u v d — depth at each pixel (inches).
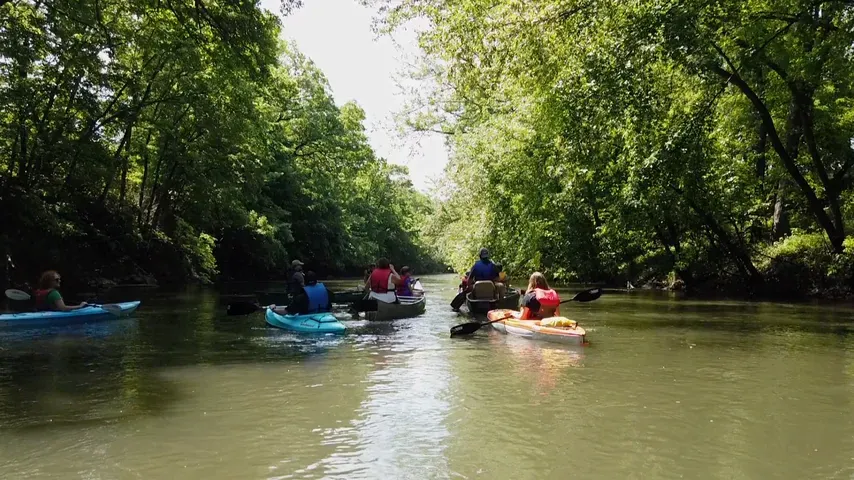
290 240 1381.6
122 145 869.8
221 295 739.4
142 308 568.4
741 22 536.7
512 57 528.7
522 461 158.7
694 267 794.8
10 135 696.4
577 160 691.4
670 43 492.7
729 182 675.4
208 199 964.6
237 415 200.8
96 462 157.2
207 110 853.8
